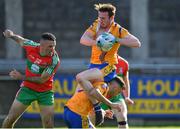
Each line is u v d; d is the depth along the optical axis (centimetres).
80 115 1836
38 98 2292
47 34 2203
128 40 2016
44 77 2228
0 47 5631
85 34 2048
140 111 3875
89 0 5694
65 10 5716
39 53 2233
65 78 3853
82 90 1847
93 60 2036
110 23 2036
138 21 5534
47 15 5709
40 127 3781
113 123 3841
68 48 5706
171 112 3888
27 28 5675
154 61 5353
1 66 4159
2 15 5644
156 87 3881
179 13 5778
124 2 5650
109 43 1911
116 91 1889
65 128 3556
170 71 3978
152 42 5741
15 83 3834
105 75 1992
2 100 3831
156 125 3859
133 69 3934
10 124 2316
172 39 5791
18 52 5516
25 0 5666
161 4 5750
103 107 2220
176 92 3894
